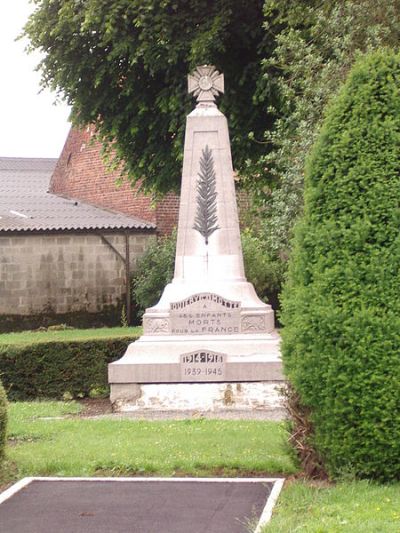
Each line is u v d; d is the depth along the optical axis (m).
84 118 22.80
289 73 18.25
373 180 7.67
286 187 15.21
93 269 27.45
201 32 19.56
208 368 13.08
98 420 11.79
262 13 19.58
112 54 19.88
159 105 20.80
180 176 22.58
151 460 8.95
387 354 7.38
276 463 8.56
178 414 12.66
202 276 13.88
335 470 7.75
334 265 7.65
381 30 14.73
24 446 9.89
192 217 14.05
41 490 8.04
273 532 6.43
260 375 12.98
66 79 21.80
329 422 7.60
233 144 20.97
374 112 7.81
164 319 13.50
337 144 7.84
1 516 7.32
